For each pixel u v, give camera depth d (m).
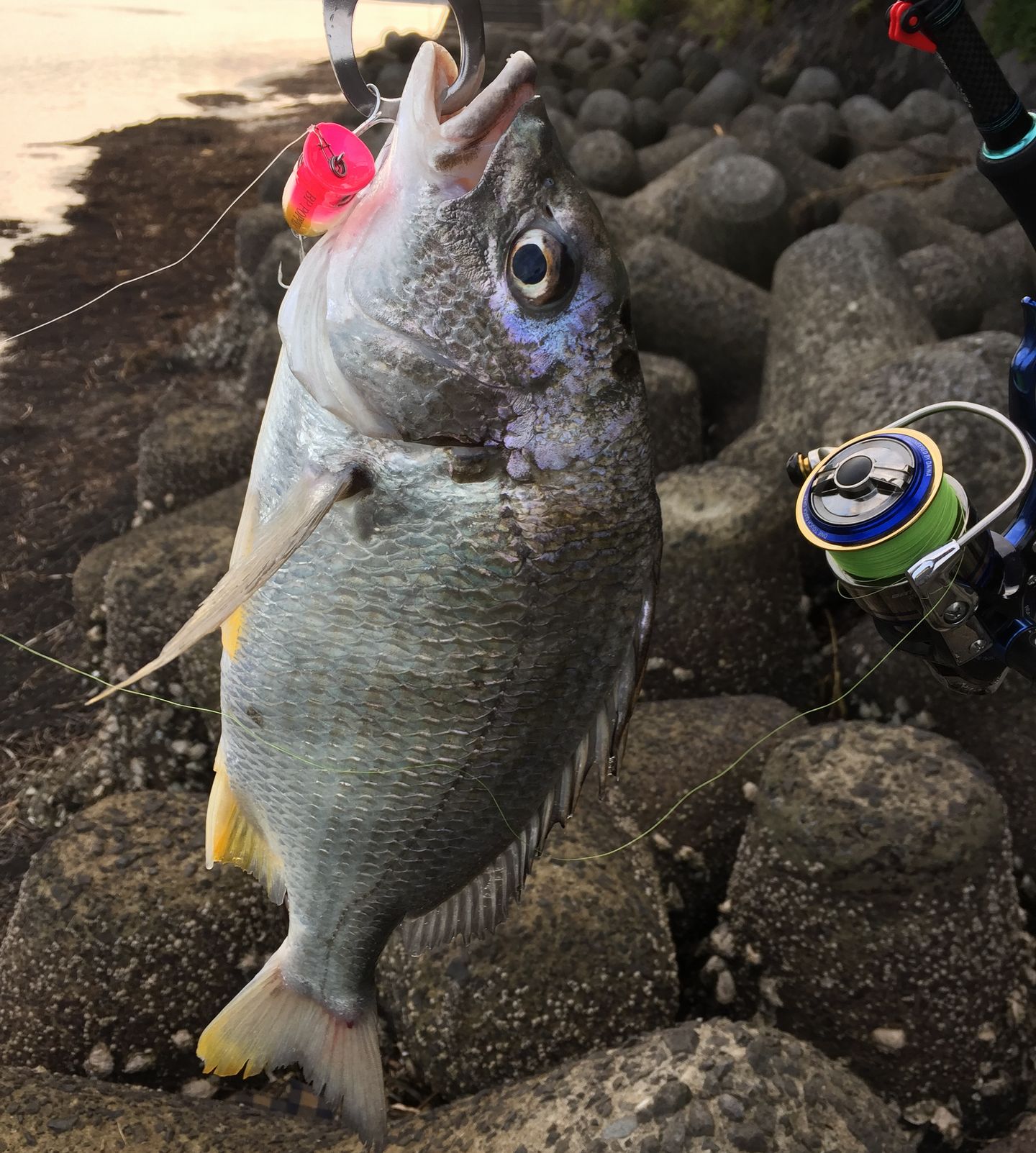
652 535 0.31
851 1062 0.63
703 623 0.86
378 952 0.38
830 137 1.99
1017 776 0.76
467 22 0.29
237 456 1.20
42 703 1.05
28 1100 0.55
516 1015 0.60
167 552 0.89
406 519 0.30
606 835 0.68
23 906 0.68
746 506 0.87
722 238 1.44
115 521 1.30
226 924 0.67
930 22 0.29
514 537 0.30
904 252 1.50
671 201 1.63
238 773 0.35
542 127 0.29
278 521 0.28
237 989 0.68
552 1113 0.48
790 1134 0.46
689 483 0.91
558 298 0.29
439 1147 0.50
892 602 0.34
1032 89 1.66
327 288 0.29
